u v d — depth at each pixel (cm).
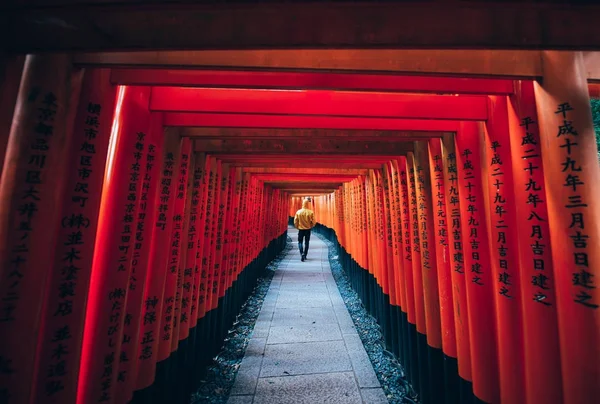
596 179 130
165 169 218
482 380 179
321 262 947
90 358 155
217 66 122
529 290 146
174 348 253
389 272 367
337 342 390
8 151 115
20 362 111
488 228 183
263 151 292
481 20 94
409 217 295
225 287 400
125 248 166
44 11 94
